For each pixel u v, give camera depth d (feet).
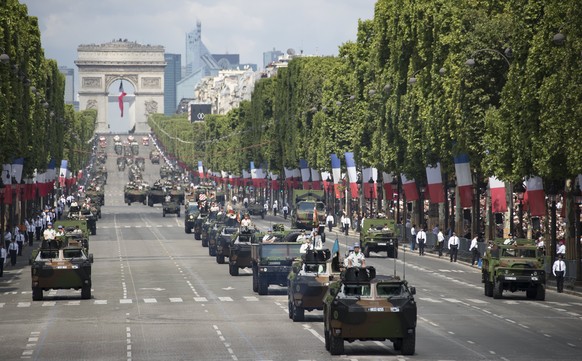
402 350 267.39
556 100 448.65
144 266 600.39
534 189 498.69
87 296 424.46
